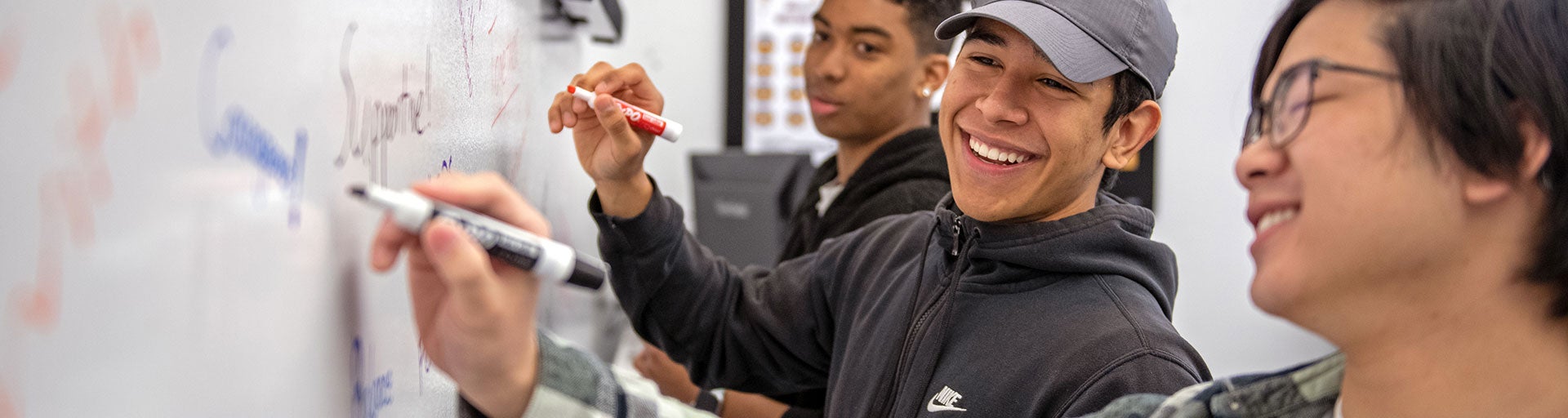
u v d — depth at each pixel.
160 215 0.35
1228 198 3.25
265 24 0.43
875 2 1.43
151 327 0.35
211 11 0.39
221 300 0.40
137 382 0.35
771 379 1.23
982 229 0.92
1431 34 0.46
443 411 0.80
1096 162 0.91
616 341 2.36
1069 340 0.84
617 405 0.67
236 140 0.41
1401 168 0.46
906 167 1.34
